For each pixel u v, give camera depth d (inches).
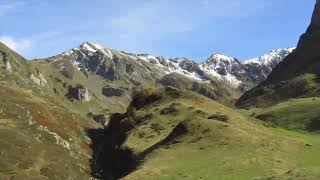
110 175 5098.4
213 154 3934.5
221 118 5002.5
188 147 4222.4
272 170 3307.1
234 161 3617.1
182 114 5861.2
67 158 5359.3
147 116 6220.5
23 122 6043.3
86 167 5516.7
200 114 5600.4
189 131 4564.5
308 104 6264.8
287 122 5762.8
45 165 4729.3
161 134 5260.8
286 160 3624.5
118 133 6510.8
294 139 4266.7
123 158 5157.5
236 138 4215.1
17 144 4960.6
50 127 6540.4
